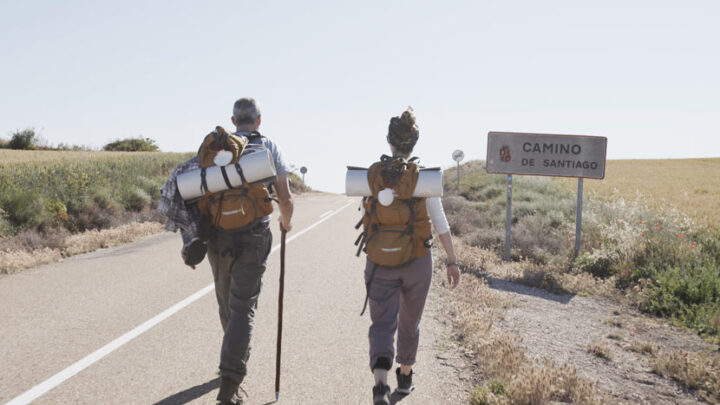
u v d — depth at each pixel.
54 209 11.91
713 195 26.98
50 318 5.11
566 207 15.87
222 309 3.36
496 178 27.61
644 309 6.79
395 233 2.78
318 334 4.76
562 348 4.80
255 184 2.96
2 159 27.52
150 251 9.67
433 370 3.90
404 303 3.07
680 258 8.51
